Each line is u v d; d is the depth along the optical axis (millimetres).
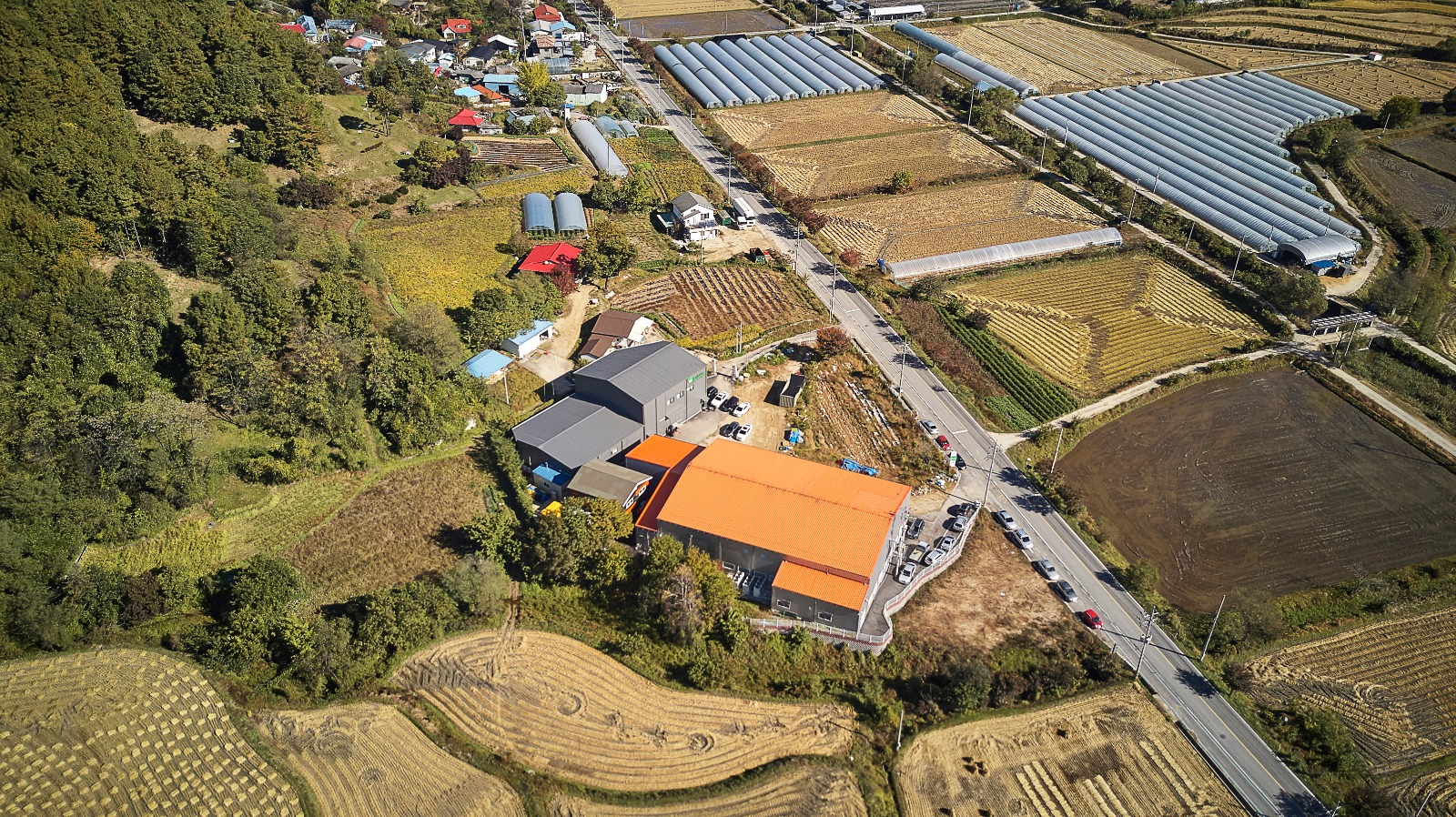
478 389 104938
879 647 77688
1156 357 121312
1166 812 67250
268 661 75625
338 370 96562
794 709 73875
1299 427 109000
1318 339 125000
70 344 93188
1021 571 87750
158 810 65000
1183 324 128125
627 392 98125
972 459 101812
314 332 99500
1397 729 74250
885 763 69812
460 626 79125
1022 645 79938
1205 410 111438
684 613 76062
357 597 81375
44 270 98125
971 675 73062
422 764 68750
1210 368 117688
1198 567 89500
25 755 67750
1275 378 117688
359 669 74125
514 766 68750
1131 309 131125
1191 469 102125
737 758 70062
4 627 75500
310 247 122062
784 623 79375
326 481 93625
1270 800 67938
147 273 100812
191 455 88375
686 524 83562
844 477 89812
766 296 129625
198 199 108688
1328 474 101688
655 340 118188
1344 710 75688
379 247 130375
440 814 65562
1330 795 68250
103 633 76438
